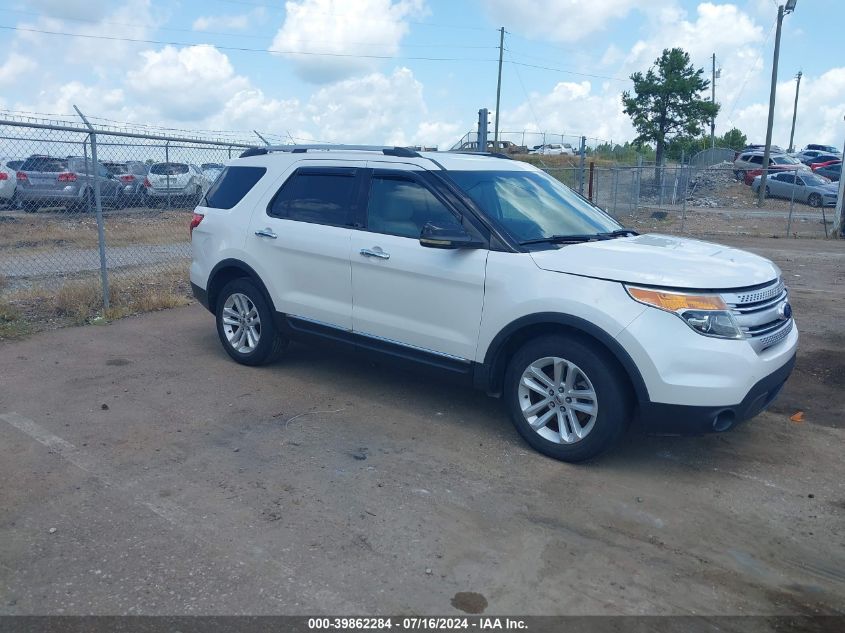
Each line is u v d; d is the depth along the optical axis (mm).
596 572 3723
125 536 3926
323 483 4586
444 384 6473
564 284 4746
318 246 6004
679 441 5375
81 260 11328
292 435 5309
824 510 4422
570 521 4207
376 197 5812
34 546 3814
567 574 3697
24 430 5285
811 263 14766
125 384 6316
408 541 3947
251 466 4797
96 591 3455
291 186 6434
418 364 5543
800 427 5707
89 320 8414
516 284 4926
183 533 3969
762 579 3713
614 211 25828
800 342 8062
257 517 4152
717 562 3846
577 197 6328
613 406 4652
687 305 4445
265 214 6520
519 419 5098
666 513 4332
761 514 4355
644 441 5355
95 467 4730
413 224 5531
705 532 4137
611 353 4660
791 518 4320
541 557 3838
